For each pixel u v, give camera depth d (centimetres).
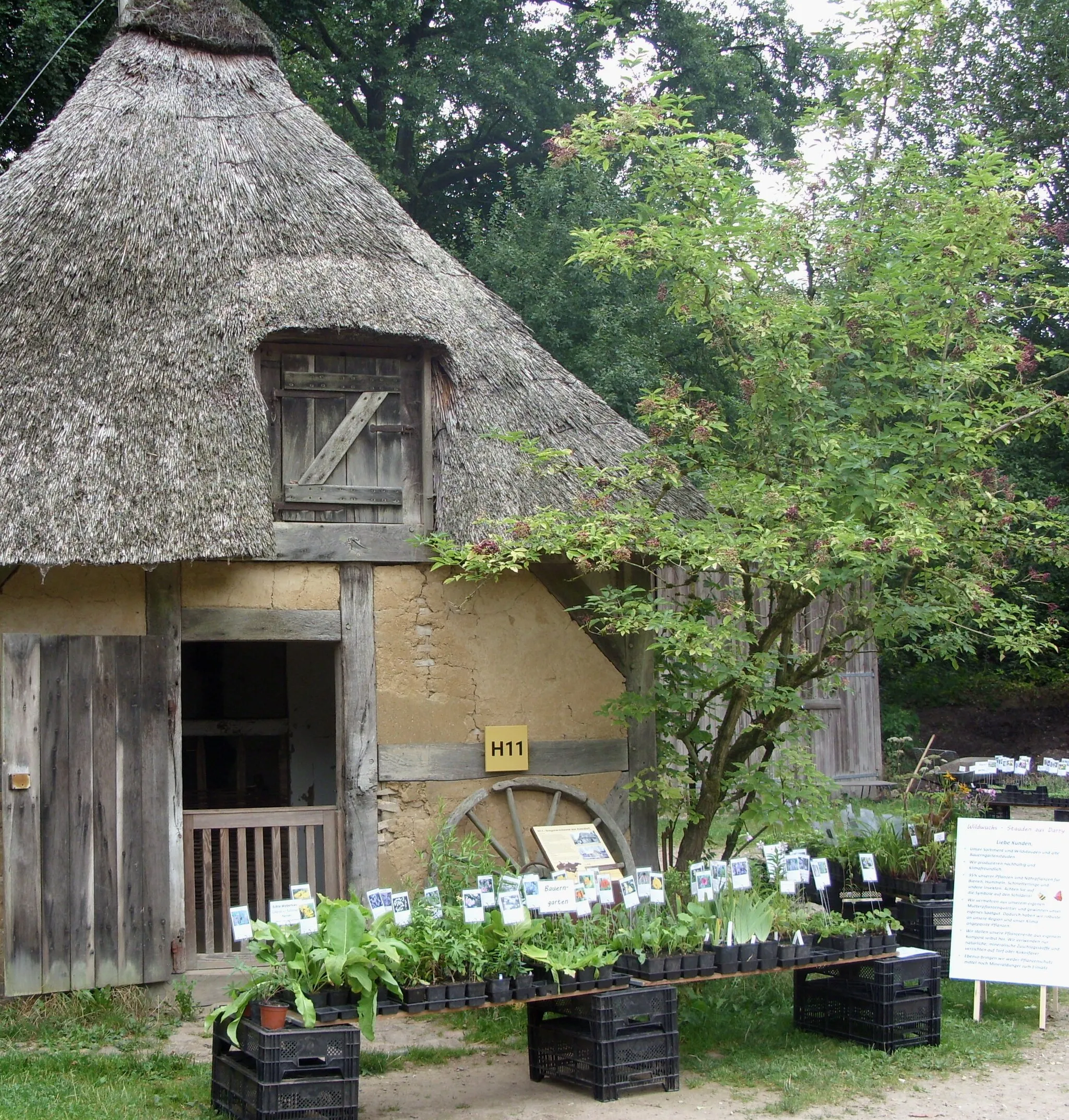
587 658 838
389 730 783
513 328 900
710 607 762
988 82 1872
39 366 738
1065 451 1759
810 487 729
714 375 1670
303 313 770
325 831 779
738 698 784
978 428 726
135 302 780
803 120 801
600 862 727
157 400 740
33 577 725
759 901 623
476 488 788
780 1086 567
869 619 748
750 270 757
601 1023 551
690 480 823
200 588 751
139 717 713
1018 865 658
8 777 672
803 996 657
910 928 770
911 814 891
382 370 818
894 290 748
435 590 802
